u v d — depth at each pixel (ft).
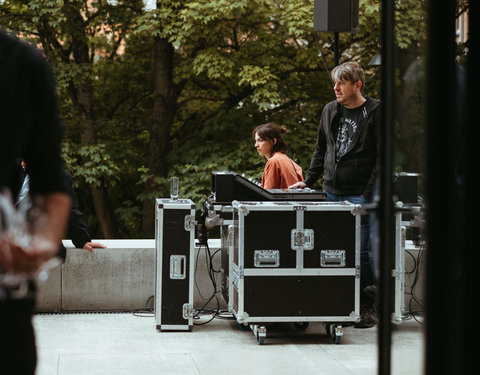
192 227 18.54
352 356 16.33
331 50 47.96
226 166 47.44
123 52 58.23
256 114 51.03
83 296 20.76
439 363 7.59
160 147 54.49
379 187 8.16
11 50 5.74
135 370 15.20
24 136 5.78
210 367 15.46
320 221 17.04
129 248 20.86
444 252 7.56
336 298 17.15
